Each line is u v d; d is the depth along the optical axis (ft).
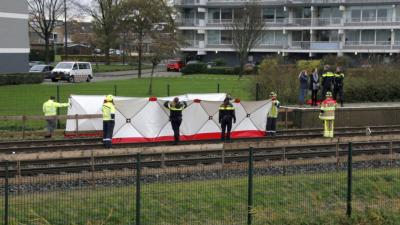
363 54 252.42
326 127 84.99
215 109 84.43
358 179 60.08
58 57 319.47
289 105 107.45
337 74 103.19
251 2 249.34
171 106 78.48
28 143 75.15
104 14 258.78
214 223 47.70
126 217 46.91
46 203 47.73
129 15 187.11
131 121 80.07
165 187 53.52
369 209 51.44
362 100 117.50
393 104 112.37
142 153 61.41
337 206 52.95
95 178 53.83
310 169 63.87
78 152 61.26
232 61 276.21
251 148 47.03
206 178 58.49
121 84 167.22
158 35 177.06
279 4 263.90
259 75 115.34
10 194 50.83
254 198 52.31
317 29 259.80
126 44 193.47
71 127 83.97
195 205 50.26
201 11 275.39
